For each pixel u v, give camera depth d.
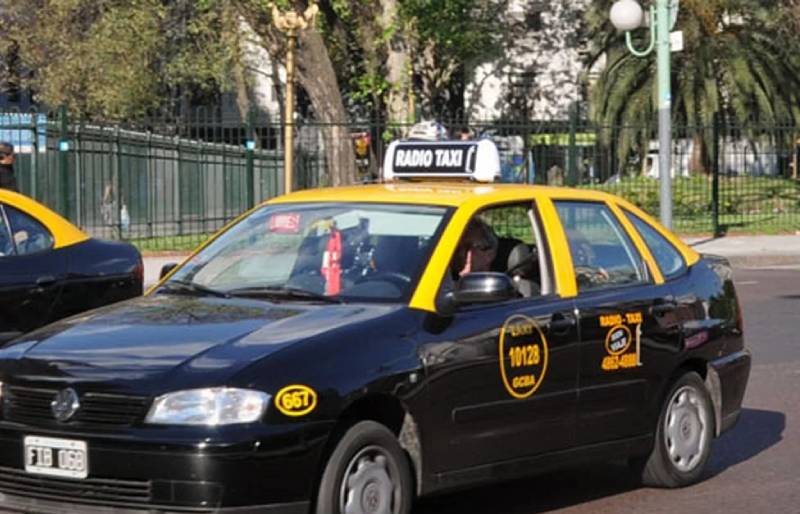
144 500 5.80
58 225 10.01
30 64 38.69
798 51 33.69
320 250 7.10
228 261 7.33
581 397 7.25
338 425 6.09
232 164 27.30
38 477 6.00
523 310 7.00
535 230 7.44
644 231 8.11
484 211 7.21
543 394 7.02
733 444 9.33
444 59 42.19
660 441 7.86
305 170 27.75
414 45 38.91
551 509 7.59
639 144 31.33
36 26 37.97
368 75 34.75
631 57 34.38
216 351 6.01
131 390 5.84
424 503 7.71
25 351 6.31
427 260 6.79
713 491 8.02
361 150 28.84
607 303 7.46
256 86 46.59
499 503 7.73
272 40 29.88
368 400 6.21
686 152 32.31
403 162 8.19
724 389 8.31
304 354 6.00
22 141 24.28
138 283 10.38
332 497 6.00
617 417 7.50
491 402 6.73
